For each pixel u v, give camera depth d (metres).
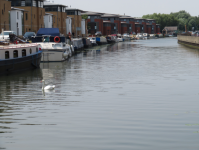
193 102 21.00
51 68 41.69
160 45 108.88
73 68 41.72
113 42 126.75
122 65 45.25
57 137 14.04
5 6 89.25
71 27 148.00
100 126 15.53
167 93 24.22
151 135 14.15
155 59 54.72
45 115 17.72
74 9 151.88
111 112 18.28
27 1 107.88
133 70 39.19
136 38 193.12
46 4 131.38
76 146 12.99
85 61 51.44
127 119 16.75
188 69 39.91
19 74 35.72
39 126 15.63
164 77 32.97
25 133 14.61
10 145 13.20
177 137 13.88
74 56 61.91
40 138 13.95
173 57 58.56
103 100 21.67
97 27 183.00
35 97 22.86
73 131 14.81
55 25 130.88
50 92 24.80
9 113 18.27
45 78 32.84
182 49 84.06
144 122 16.16
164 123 15.96
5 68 35.22
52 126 15.62
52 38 50.59
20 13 99.19
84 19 162.62
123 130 14.88
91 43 97.75
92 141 13.51
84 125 15.72
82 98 22.38
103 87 27.02
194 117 17.08
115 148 12.73
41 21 114.69
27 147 12.98
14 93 24.55
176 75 34.47
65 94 23.89
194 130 14.78
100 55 64.69
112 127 15.36
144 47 95.88
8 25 91.88
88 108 19.31
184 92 24.62
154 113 18.03
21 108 19.48
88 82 29.88
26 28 105.06
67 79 31.98
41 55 44.09
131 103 20.75
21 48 38.16
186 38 106.00
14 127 15.52
